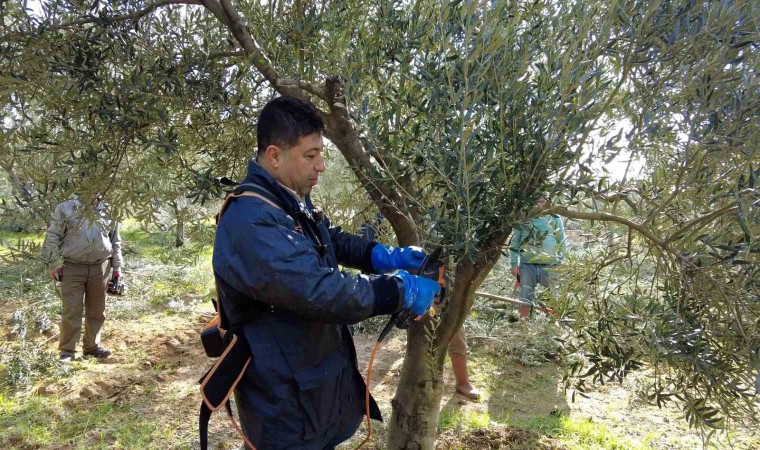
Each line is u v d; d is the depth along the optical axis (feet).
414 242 7.30
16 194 8.15
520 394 13.96
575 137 5.45
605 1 5.58
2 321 18.13
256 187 5.36
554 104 5.42
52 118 7.66
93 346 16.05
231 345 5.51
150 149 8.40
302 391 5.54
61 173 7.59
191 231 8.24
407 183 6.45
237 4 8.44
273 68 7.32
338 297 4.99
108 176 7.72
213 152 8.35
